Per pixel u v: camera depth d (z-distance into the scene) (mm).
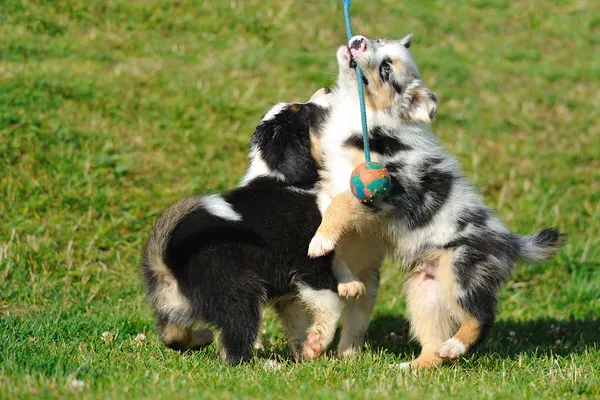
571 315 12016
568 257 13594
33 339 8516
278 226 8641
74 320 9680
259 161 9289
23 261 11336
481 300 8914
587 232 14406
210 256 8117
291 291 8828
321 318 8891
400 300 12141
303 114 9500
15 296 10617
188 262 8070
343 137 9258
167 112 15203
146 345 8992
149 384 6723
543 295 12945
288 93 16453
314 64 17625
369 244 9391
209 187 13805
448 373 7965
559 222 14500
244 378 7168
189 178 13953
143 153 14188
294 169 9117
